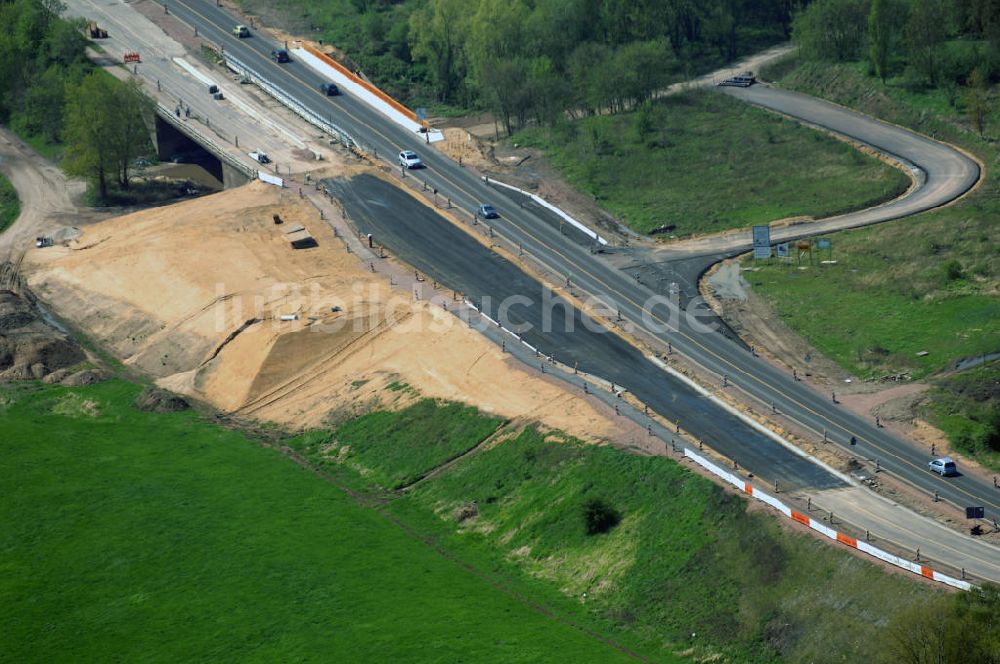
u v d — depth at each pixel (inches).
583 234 6122.1
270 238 6018.7
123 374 5359.3
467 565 4008.4
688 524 3826.3
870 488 3971.5
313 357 5221.5
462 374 4896.7
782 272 5698.8
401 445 4653.1
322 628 3700.8
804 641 3368.6
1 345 5438.0
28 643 3737.7
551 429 4431.6
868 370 4847.4
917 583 3366.1
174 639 3713.1
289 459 4697.3
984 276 5418.3
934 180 6545.3
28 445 4766.2
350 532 4192.9
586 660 3442.4
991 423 4264.3
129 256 6028.5
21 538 4224.9
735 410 4493.1
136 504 4379.9
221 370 5246.1
